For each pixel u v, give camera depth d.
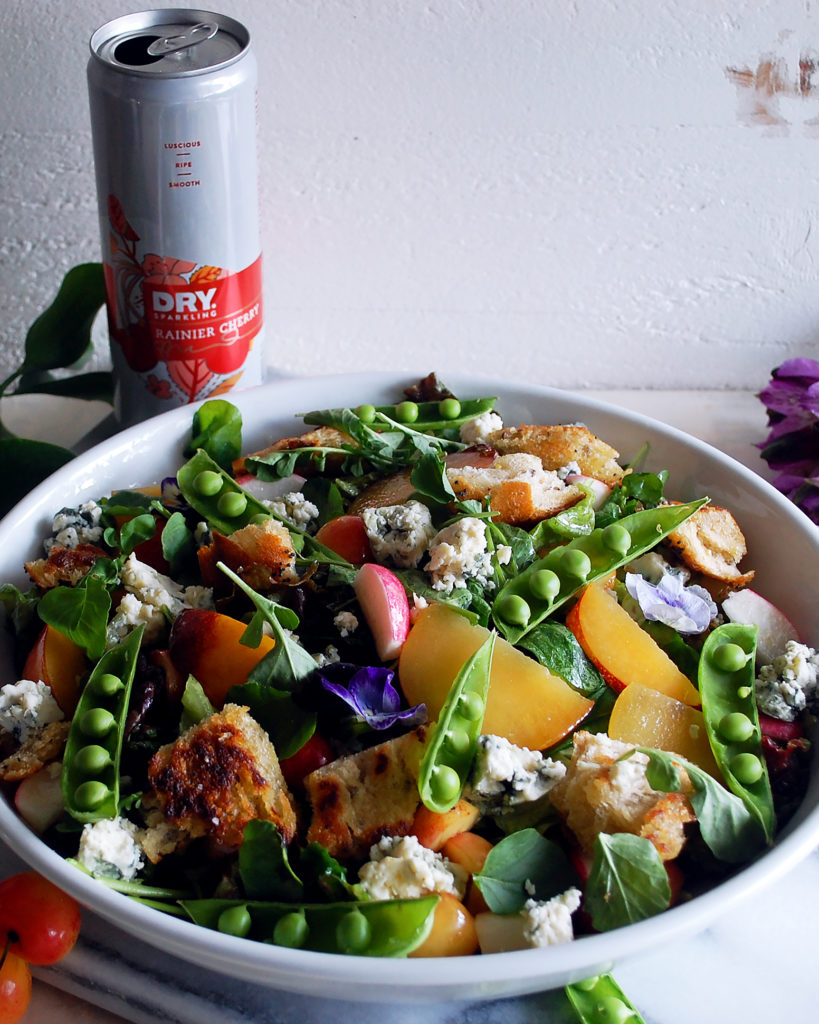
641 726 0.38
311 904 0.35
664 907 0.34
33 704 0.38
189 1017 0.38
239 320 0.51
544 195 0.58
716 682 0.39
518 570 0.42
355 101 0.55
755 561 0.46
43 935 0.37
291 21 0.53
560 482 0.45
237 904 0.34
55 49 0.53
